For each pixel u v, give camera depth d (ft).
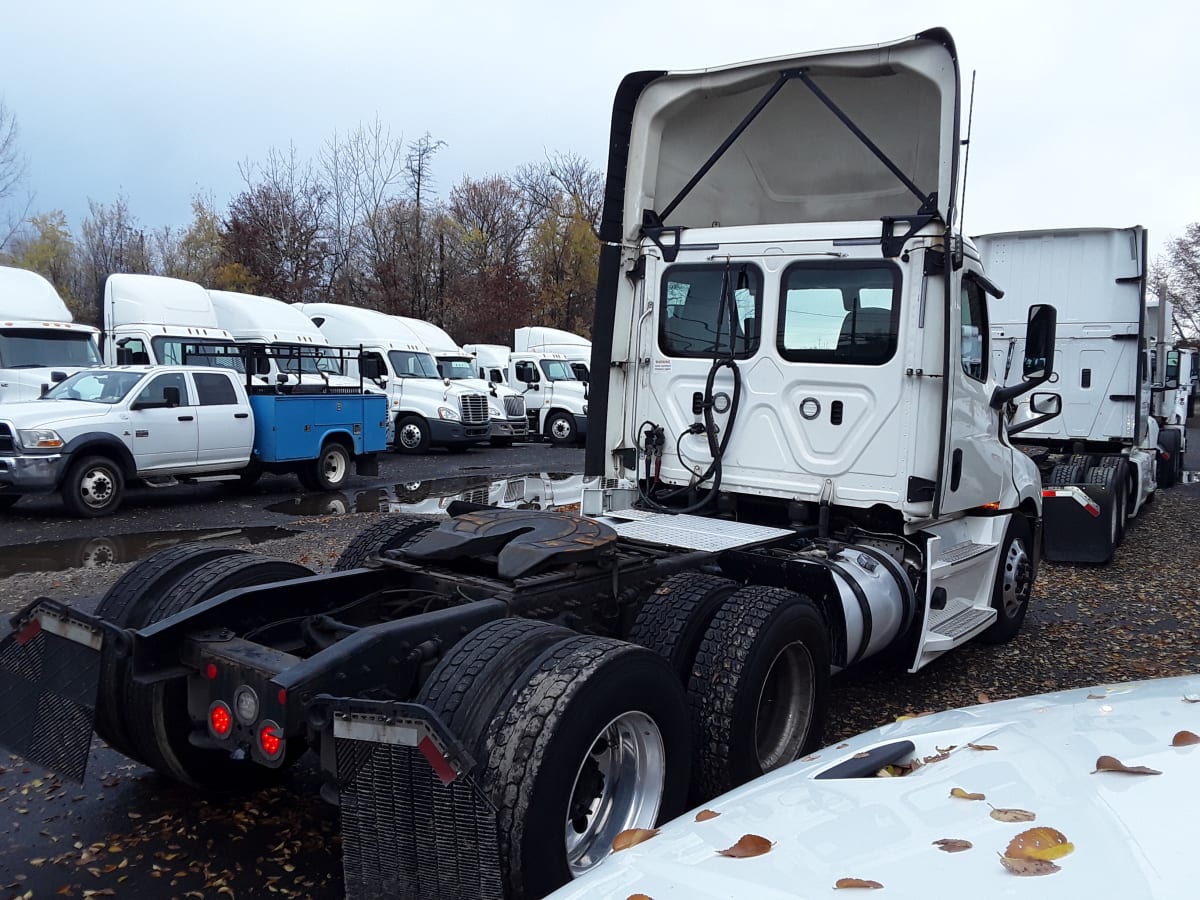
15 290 52.29
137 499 45.32
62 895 10.93
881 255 17.16
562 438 85.51
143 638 11.22
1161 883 5.35
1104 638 23.31
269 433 46.32
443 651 11.02
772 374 18.24
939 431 16.99
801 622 13.56
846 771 7.98
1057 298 34.88
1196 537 38.65
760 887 5.98
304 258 120.67
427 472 60.18
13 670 11.83
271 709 9.88
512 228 159.53
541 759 9.07
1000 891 5.50
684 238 19.12
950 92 16.24
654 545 15.48
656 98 19.20
